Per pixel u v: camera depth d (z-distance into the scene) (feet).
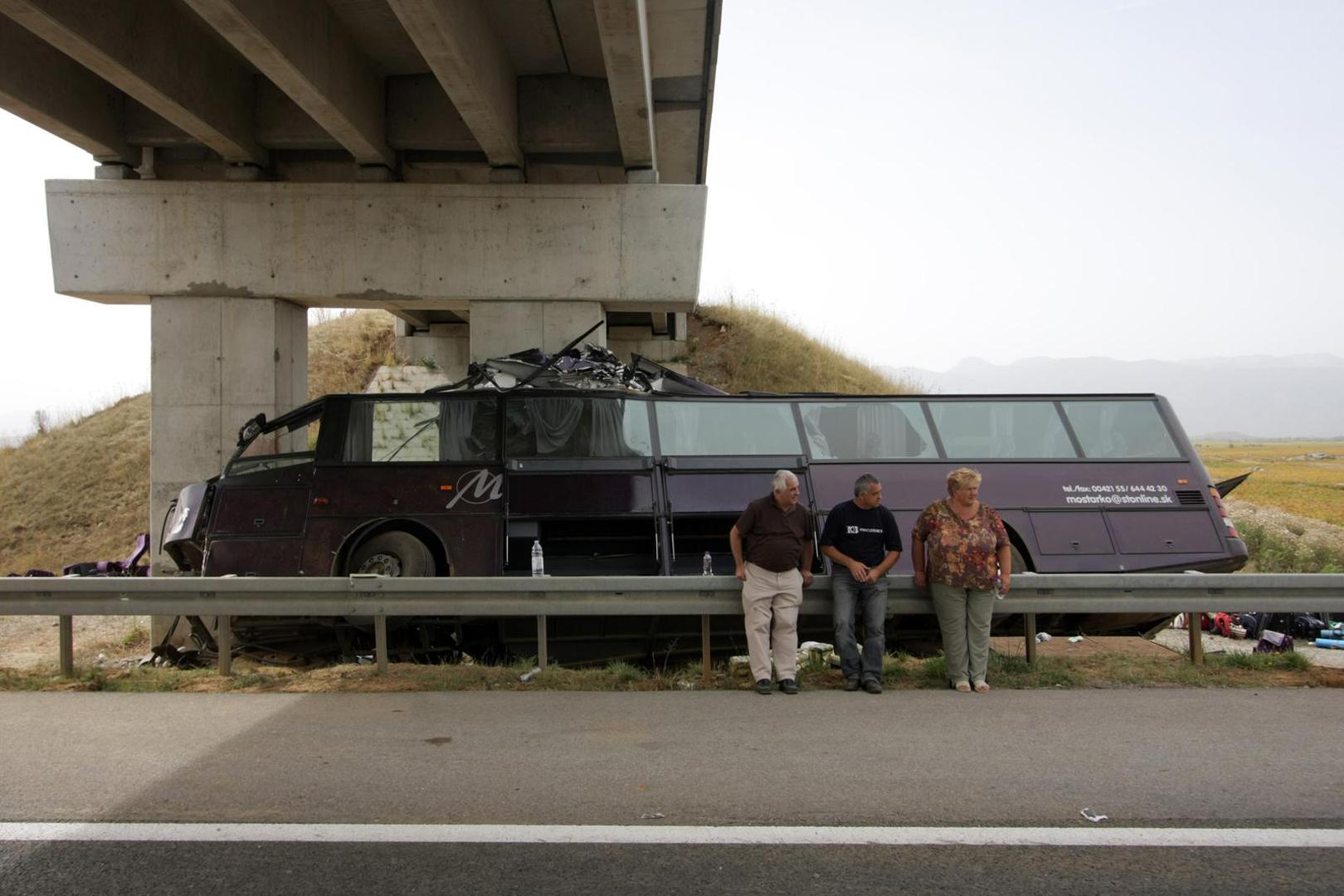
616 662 29.55
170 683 25.38
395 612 26.17
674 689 25.14
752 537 25.16
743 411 34.37
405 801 15.96
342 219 45.83
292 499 32.14
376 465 32.27
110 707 22.91
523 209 45.83
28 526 67.31
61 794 16.29
